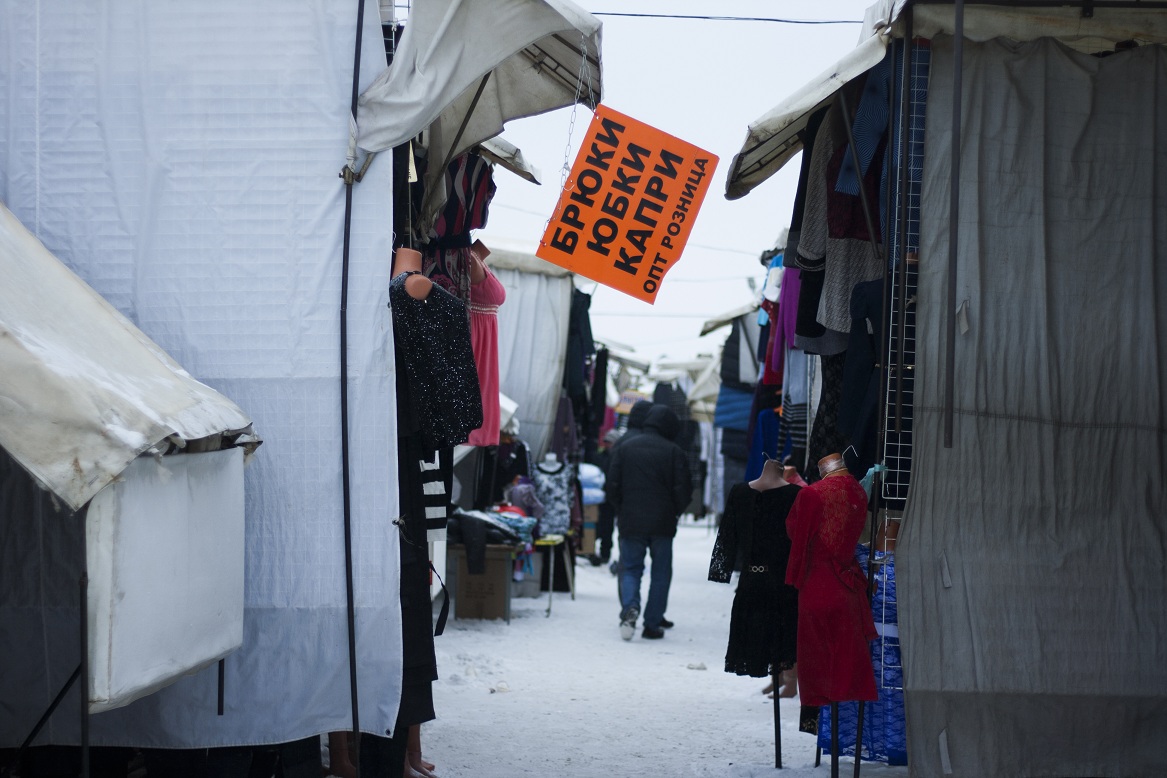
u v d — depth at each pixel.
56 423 3.31
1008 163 4.96
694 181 5.01
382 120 4.49
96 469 3.27
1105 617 4.87
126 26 4.61
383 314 4.54
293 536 4.53
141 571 3.46
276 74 4.58
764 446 8.72
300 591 4.52
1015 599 4.85
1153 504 4.93
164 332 4.55
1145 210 4.99
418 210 5.75
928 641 4.82
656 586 9.98
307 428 4.54
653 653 9.20
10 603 4.36
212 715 4.48
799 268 5.72
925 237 4.92
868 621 4.96
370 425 4.53
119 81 4.60
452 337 4.63
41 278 3.90
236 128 4.58
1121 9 4.98
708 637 10.13
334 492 4.54
